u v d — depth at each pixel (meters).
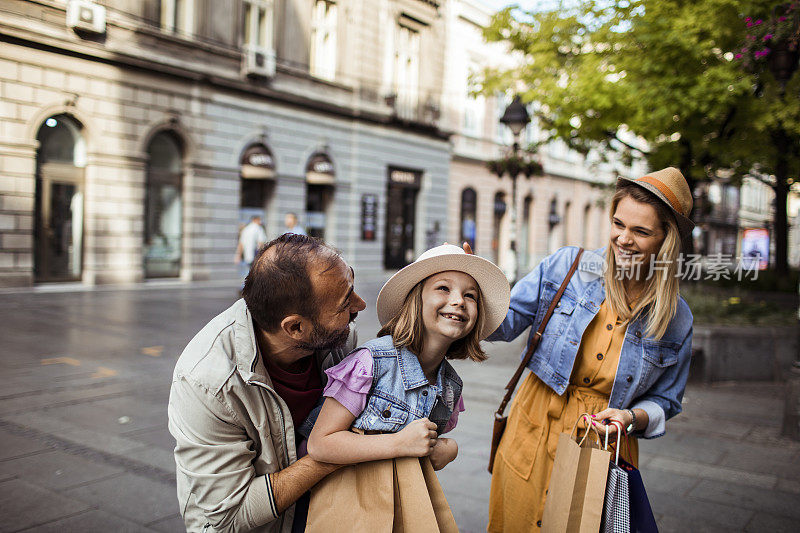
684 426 5.05
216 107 16.23
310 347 1.37
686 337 1.97
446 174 24.42
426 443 1.38
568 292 2.04
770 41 5.49
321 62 19.33
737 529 3.18
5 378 5.85
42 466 3.74
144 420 4.73
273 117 17.70
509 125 12.30
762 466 4.12
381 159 21.36
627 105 6.88
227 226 16.77
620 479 1.52
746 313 7.85
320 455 1.36
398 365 1.48
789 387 4.80
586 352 1.97
